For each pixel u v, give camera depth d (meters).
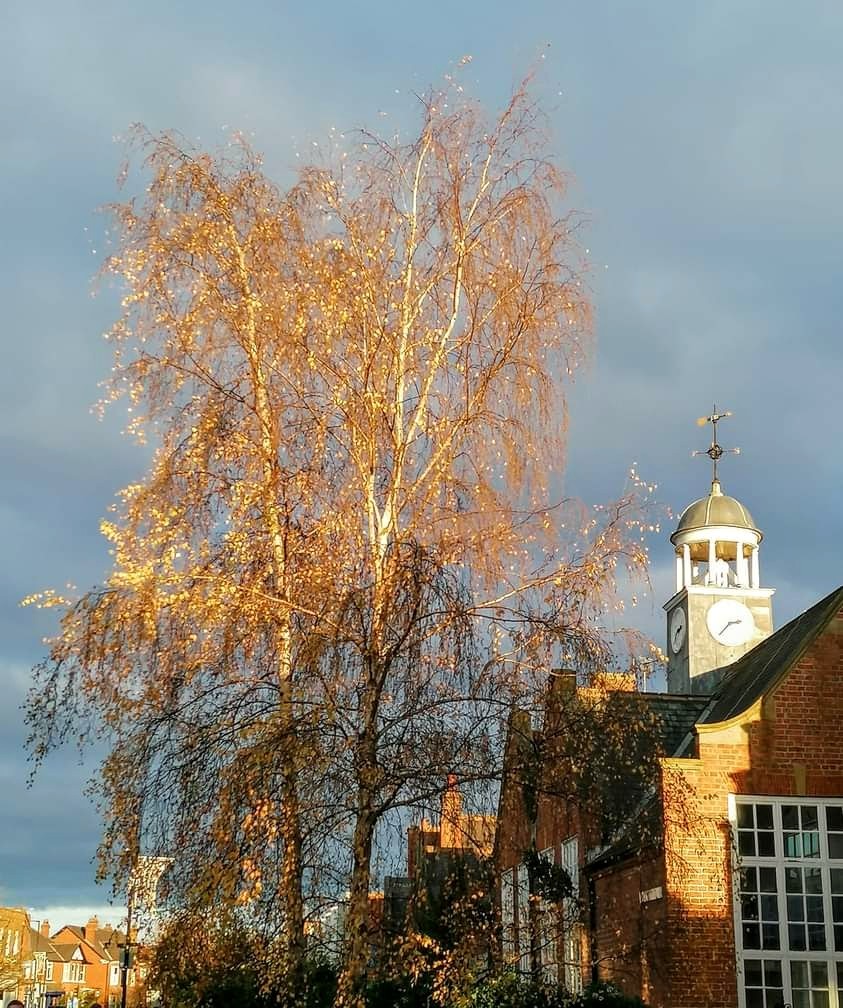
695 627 33.12
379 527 15.84
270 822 12.80
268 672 14.63
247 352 16.45
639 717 15.22
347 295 16.47
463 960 13.79
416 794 13.73
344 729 13.77
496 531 15.49
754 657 26.48
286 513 15.52
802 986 19.47
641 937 20.55
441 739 13.91
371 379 16.39
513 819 15.13
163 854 13.72
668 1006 19.19
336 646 13.95
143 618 13.97
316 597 14.58
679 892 19.62
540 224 17.45
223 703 14.28
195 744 13.79
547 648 14.80
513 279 17.02
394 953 13.68
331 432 16.17
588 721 14.82
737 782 20.45
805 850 20.23
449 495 16.03
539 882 15.91
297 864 13.36
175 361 16.27
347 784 13.52
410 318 16.80
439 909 14.18
